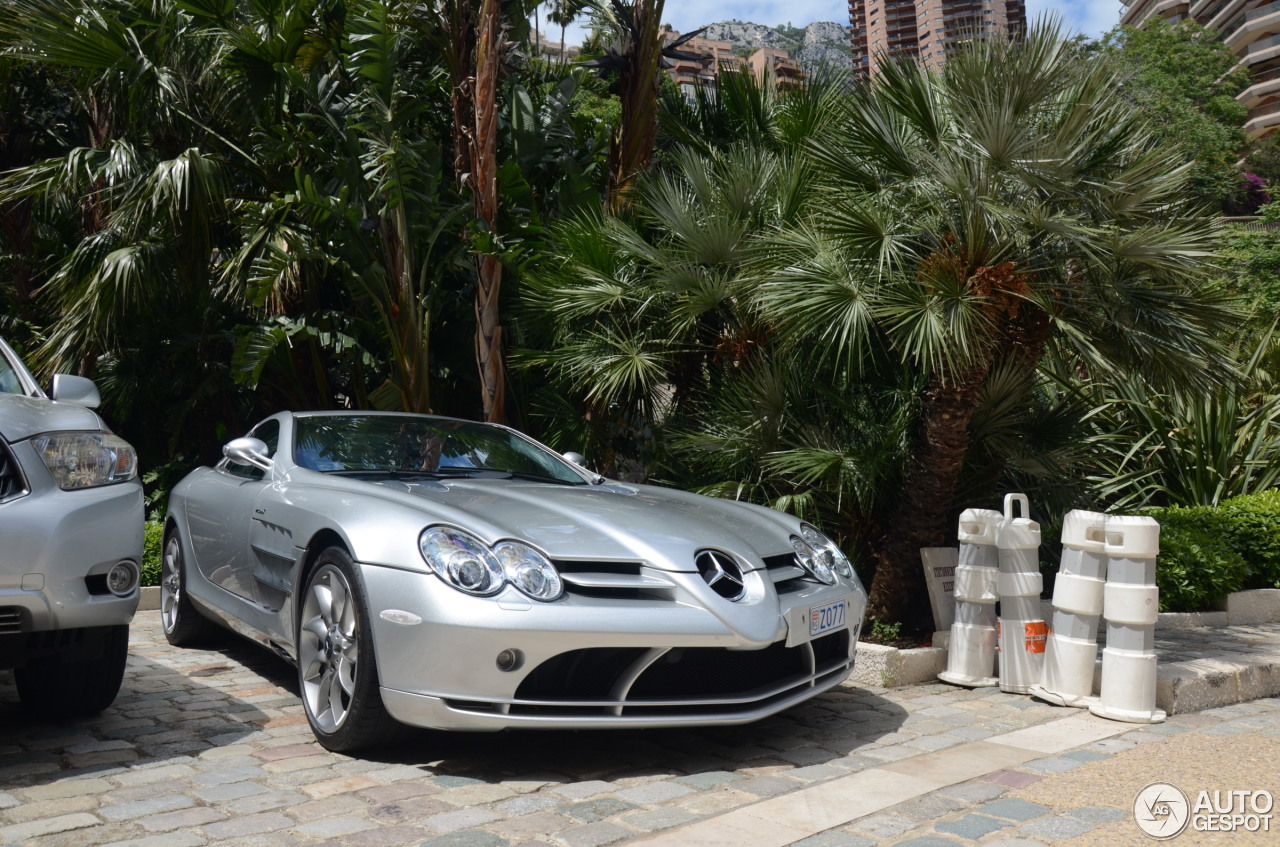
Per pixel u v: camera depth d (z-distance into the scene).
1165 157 4.89
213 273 9.27
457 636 2.87
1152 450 7.74
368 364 8.15
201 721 3.65
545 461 4.57
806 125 6.89
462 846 2.46
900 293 4.73
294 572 3.52
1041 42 4.77
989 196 4.72
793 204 5.89
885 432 5.41
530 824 2.63
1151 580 3.84
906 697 4.21
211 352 9.34
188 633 4.91
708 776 3.07
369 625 3.05
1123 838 2.50
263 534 3.86
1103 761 3.20
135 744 3.34
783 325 5.02
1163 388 5.18
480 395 9.12
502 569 2.97
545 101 9.20
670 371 6.34
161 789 2.88
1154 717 3.75
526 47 9.26
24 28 7.91
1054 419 5.69
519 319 7.40
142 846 2.45
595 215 7.04
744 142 7.06
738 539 3.45
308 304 8.70
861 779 3.01
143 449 10.00
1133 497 7.23
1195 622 5.88
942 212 4.82
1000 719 3.83
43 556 2.88
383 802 2.79
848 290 4.81
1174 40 54.25
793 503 5.30
